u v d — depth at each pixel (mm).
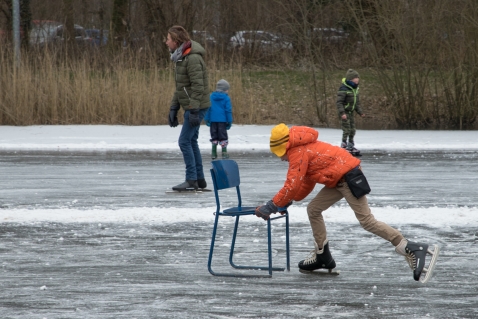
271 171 47375
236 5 107875
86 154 58219
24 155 57188
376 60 81500
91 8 117500
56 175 45562
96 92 78875
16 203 35094
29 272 22188
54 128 74062
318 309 18344
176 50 38438
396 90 81125
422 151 59938
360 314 17891
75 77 79375
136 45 104375
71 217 31047
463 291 20062
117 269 22625
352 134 58531
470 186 40500
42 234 27984
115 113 78625
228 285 20812
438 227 29000
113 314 17906
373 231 20828
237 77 81062
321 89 85875
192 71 38062
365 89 94688
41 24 98250
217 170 21797
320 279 21516
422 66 80375
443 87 81438
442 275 21844
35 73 79250
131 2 109062
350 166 20766
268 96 89438
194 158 39562
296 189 20812
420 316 17750
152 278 21547
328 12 90500
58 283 20906
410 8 78562
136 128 74125
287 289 20359
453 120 80812
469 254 24547
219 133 55125
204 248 25703
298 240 27000
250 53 105438
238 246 26062
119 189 39781
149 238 27328
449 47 78750
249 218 31359
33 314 17891
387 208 32750
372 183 41688
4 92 77812
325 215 31375
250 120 80312
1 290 20125
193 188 39250
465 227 28984
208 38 107625
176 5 107938
